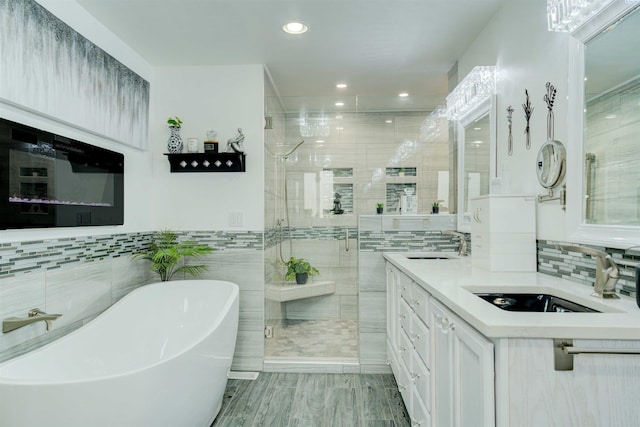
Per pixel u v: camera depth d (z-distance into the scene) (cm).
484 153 246
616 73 133
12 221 166
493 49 228
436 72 311
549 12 154
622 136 131
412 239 294
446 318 137
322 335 356
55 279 194
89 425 134
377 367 288
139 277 279
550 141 171
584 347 96
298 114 366
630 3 126
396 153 344
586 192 149
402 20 228
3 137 161
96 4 209
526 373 97
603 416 97
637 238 125
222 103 296
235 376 282
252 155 294
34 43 174
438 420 150
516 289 151
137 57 275
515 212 187
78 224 210
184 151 298
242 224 294
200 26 235
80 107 207
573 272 158
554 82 169
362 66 298
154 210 298
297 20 228
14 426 130
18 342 171
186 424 172
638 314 107
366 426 212
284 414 225
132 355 230
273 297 328
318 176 368
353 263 379
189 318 263
